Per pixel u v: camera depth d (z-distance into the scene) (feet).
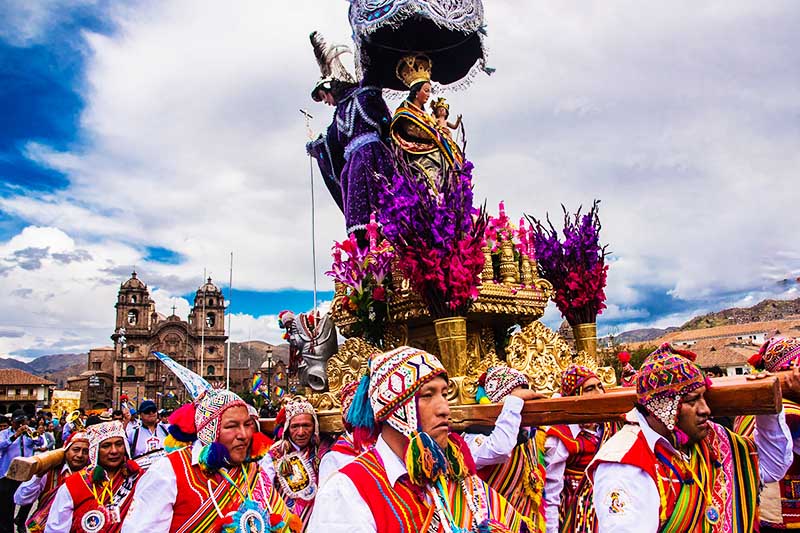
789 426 13.14
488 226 19.98
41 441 47.09
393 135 23.24
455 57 27.35
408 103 23.25
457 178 18.99
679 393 9.73
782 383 10.98
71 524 16.98
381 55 26.09
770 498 13.89
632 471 9.69
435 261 17.39
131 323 314.55
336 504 8.22
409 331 21.34
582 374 16.98
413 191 18.06
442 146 22.54
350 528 8.03
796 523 13.56
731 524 10.03
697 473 9.95
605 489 9.75
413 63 23.73
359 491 8.27
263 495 12.75
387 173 23.54
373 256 20.70
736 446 10.68
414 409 8.66
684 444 9.91
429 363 8.96
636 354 68.54
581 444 16.22
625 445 10.02
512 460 14.47
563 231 22.63
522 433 14.44
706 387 9.81
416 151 22.84
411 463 8.32
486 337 21.61
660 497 9.64
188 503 11.92
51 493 19.44
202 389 12.94
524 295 20.42
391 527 8.13
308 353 22.18
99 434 17.79
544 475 15.21
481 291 19.04
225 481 12.32
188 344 318.24
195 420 12.62
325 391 21.99
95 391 299.58
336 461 15.83
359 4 23.00
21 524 27.61
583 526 11.55
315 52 27.58
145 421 32.17
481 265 18.16
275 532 12.54
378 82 26.35
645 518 9.40
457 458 9.14
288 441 19.49
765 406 9.42
